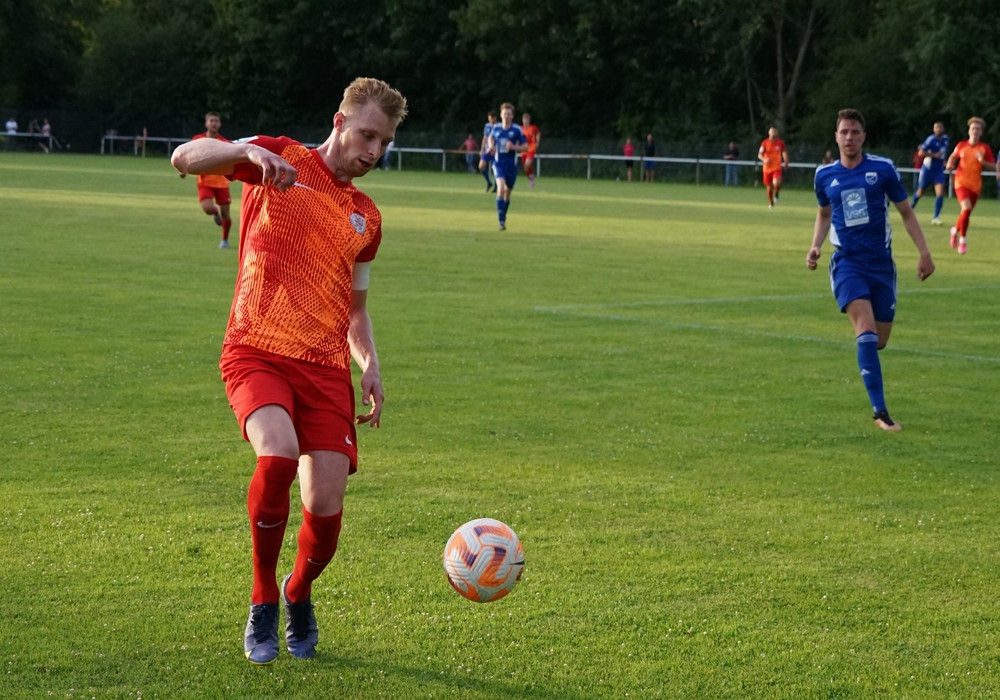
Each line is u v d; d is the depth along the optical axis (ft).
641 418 38.50
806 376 46.52
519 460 32.96
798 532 27.35
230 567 24.08
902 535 27.35
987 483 32.01
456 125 311.27
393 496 29.25
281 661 19.92
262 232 20.35
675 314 61.87
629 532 26.94
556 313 60.90
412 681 19.22
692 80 286.87
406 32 307.37
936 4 228.43
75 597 22.27
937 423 39.19
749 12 269.85
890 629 21.83
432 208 144.46
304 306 20.21
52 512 27.12
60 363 44.01
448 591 23.15
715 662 20.20
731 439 36.14
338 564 24.47
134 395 39.34
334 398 20.26
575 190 211.20
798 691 19.19
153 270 72.59
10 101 338.75
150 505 27.89
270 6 318.04
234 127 327.67
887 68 251.60
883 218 40.22
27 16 328.49
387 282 71.36
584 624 21.68
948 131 244.42
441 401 40.09
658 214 145.69
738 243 105.50
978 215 163.12
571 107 303.68
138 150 326.03
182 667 19.53
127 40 326.24
